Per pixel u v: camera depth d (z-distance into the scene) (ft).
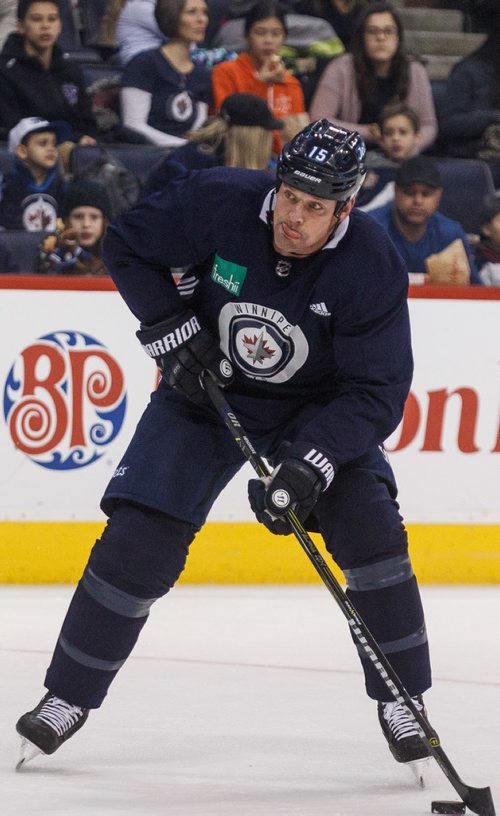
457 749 33.50
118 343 55.16
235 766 31.55
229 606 53.01
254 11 70.08
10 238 59.11
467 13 93.66
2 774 29.99
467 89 76.59
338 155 26.66
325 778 30.63
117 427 55.52
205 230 28.84
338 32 81.66
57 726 30.19
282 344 29.07
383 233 28.78
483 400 57.52
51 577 55.98
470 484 57.82
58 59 70.03
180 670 42.55
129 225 29.89
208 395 30.12
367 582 29.89
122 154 67.05
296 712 37.42
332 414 28.71
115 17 78.74
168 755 32.40
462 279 62.44
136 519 29.60
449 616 52.16
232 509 56.90
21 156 64.44
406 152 70.23
